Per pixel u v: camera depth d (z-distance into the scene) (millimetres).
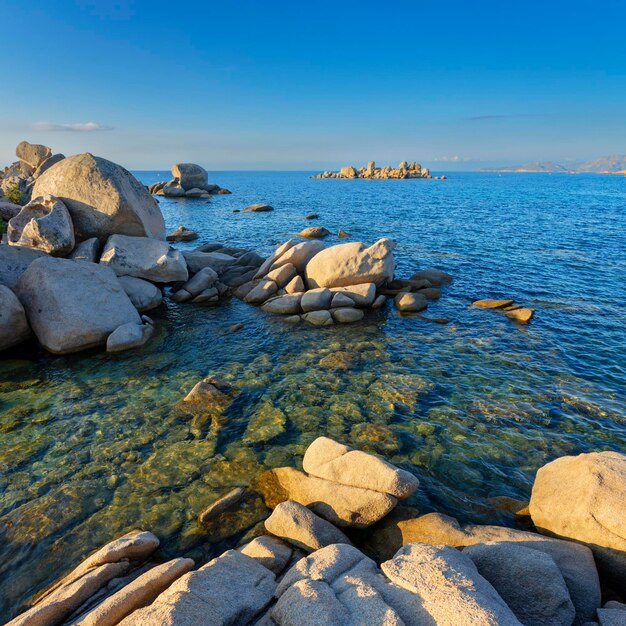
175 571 6375
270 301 21031
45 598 6477
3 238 23500
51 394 13203
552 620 5555
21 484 9375
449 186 139625
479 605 4828
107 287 17906
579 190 114875
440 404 12422
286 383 13859
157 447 10672
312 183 172250
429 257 31203
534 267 27906
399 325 18797
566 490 7598
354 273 21469
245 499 8906
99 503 8844
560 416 11656
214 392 13000
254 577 6258
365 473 8273
